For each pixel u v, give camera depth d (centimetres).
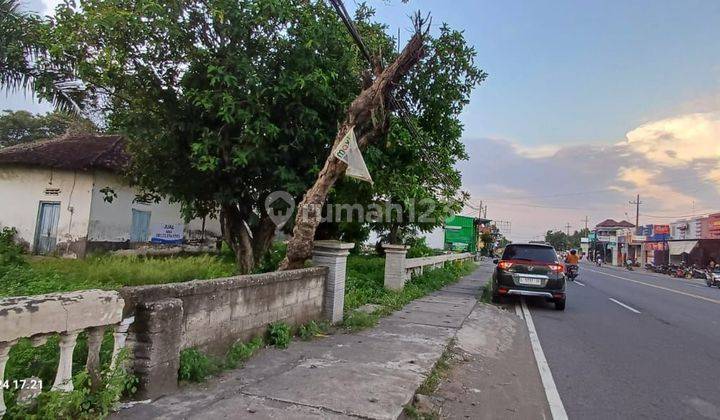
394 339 737
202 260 1360
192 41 880
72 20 816
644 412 520
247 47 877
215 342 529
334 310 805
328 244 805
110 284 941
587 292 1828
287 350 625
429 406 488
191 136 916
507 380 622
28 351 385
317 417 411
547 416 498
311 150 959
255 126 832
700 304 1588
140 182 1159
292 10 865
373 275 1426
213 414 400
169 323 434
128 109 982
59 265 1200
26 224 1789
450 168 1229
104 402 362
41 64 928
